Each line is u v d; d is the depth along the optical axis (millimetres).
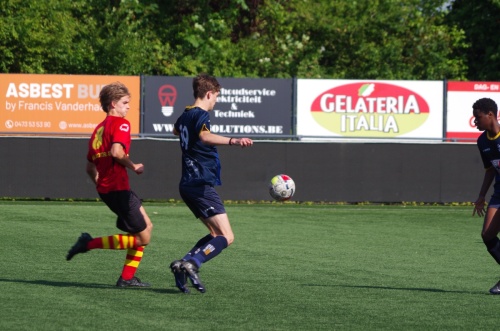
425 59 99312
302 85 65750
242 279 28312
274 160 63594
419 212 58625
